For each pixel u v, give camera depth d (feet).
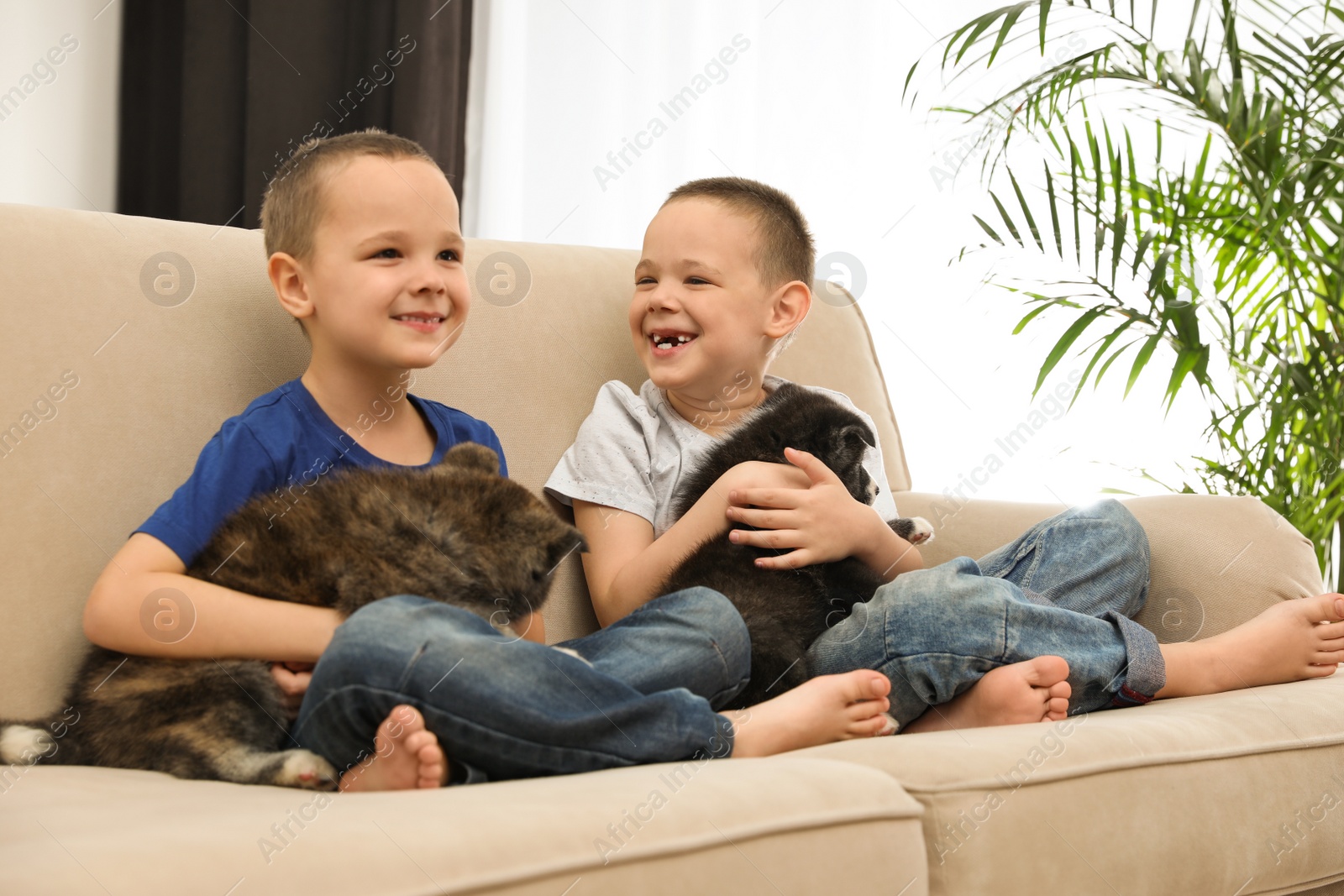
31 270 4.70
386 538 4.15
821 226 11.79
